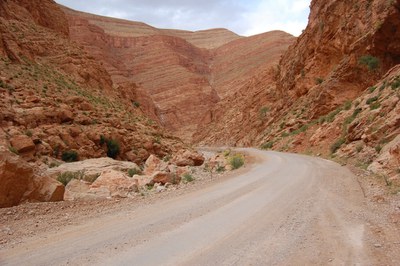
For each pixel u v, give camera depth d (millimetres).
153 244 6191
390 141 17438
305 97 54812
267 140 55406
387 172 13008
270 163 23547
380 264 5109
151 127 49625
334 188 11680
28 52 46281
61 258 5539
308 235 6590
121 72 157125
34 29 55250
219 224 7484
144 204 10133
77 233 7000
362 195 10156
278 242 6211
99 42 165000
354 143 23422
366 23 41688
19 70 39000
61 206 9664
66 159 29766
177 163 30281
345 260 5312
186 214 8508
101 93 53375
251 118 81812
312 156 29547
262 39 198375
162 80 163125
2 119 28094
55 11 70875
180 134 134375
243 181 14570
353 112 29906
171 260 5410
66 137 31391
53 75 45281
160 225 7496
